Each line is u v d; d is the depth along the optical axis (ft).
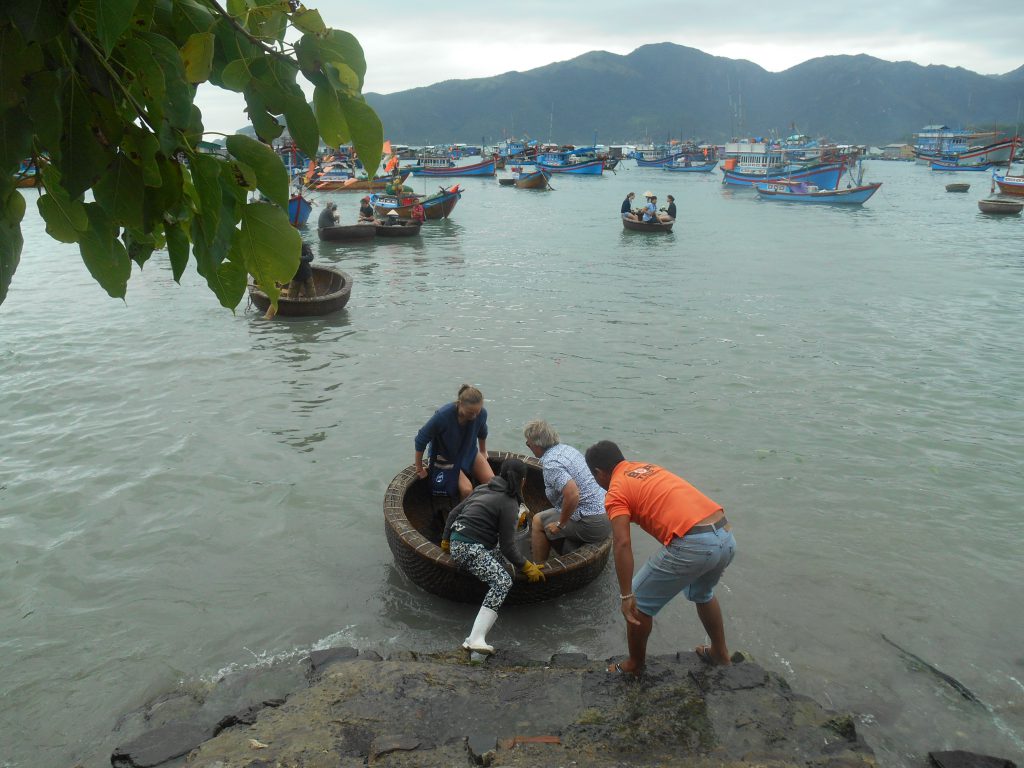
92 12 4.97
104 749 15.25
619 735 14.35
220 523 24.27
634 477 16.24
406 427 32.30
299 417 33.35
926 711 16.46
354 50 5.24
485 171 292.40
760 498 26.21
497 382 38.50
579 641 19.08
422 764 13.53
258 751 13.84
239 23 5.12
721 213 149.48
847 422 33.24
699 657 17.34
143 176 5.13
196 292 60.39
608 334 48.65
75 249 87.35
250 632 19.22
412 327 50.24
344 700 15.53
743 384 38.34
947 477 27.86
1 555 22.26
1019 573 21.81
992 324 51.42
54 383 37.45
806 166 203.31
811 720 14.88
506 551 19.21
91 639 18.80
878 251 90.79
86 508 25.00
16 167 4.82
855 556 22.62
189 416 33.22
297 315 52.06
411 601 20.68
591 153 319.68
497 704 15.49
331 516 24.85
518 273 73.36
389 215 106.42
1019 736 15.72
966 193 217.36
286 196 5.33
